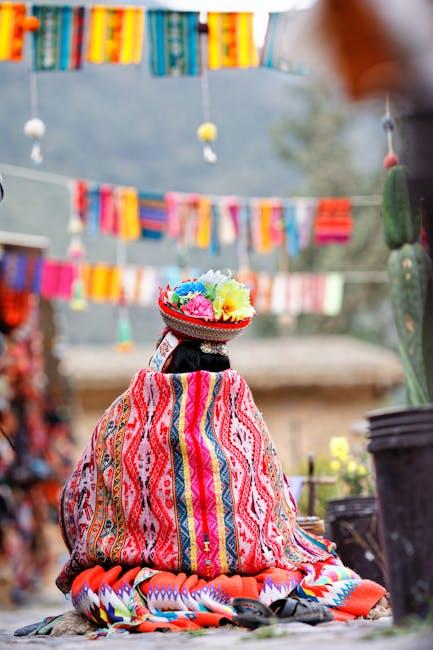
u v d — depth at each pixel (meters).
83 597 6.35
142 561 6.40
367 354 28.12
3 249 18.34
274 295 16.09
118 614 6.20
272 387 26.84
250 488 6.57
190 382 6.64
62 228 73.38
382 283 36.94
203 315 6.73
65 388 21.91
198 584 6.27
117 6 9.07
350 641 4.38
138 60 9.14
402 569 4.51
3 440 20.03
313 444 26.92
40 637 6.18
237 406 6.76
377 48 3.71
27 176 13.05
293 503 6.95
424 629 4.29
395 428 4.51
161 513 6.43
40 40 9.04
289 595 6.25
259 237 13.91
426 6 3.68
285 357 27.72
